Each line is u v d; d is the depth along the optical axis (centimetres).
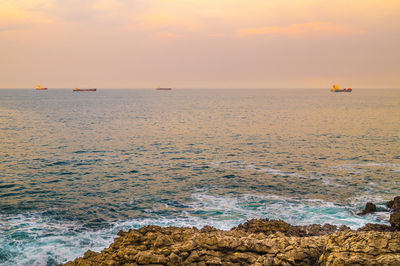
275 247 1683
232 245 1694
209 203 2778
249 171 3797
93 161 4231
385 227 2206
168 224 2361
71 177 3528
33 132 6644
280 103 19262
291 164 4119
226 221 2400
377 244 1501
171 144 5503
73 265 1702
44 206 2700
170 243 1712
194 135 6531
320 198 2883
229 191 3088
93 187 3212
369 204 2570
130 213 2577
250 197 2917
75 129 7225
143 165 4062
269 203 2766
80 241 2097
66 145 5281
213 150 4997
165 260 1552
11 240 2083
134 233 1792
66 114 11044
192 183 3347
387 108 14250
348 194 2980
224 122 8881
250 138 6162
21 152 4678
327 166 4009
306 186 3225
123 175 3628
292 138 6156
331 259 1492
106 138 6053
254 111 12988
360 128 7556
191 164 4125
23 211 2583
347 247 1533
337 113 11762
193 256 1588
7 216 2473
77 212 2588
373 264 1390
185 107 15575
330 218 2445
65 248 2002
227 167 3981
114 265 1574
